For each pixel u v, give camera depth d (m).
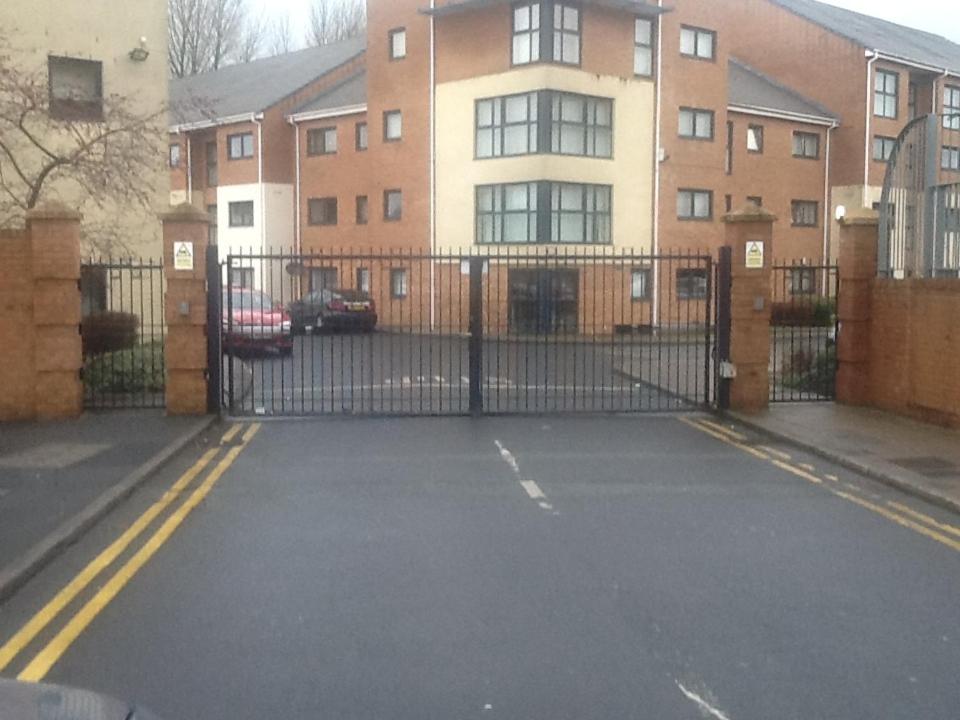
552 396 19.31
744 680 5.64
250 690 5.49
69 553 8.25
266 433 14.47
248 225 47.56
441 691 5.47
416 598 7.08
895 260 16.06
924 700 5.39
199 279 15.30
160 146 24.45
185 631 6.42
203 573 7.69
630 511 9.81
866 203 45.75
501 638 6.29
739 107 42.41
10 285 14.71
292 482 11.11
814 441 13.38
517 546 8.47
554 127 35.56
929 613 6.84
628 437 14.27
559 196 35.81
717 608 6.90
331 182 45.50
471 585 7.38
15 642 6.22
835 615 6.78
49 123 20.72
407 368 25.11
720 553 8.31
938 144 14.95
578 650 6.09
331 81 48.88
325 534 8.85
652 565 7.93
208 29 71.19
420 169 39.97
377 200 42.09
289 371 24.25
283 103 47.12
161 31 25.64
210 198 49.75
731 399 16.30
